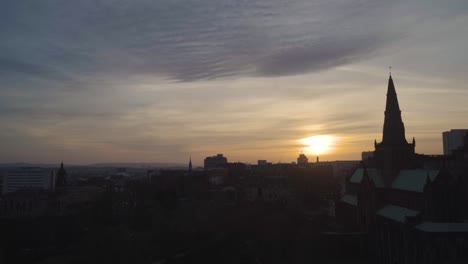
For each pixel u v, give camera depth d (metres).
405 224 116.88
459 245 106.25
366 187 150.50
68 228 190.12
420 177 128.12
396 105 156.25
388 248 130.25
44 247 168.62
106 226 187.88
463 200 116.50
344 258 140.50
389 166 151.12
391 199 142.38
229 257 145.00
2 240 166.38
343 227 178.00
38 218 198.00
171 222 176.38
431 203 115.56
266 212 193.62
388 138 154.75
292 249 148.00
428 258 106.75
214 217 188.50
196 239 166.88
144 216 198.88
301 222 175.38
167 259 138.88
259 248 151.88
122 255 135.38
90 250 137.75
